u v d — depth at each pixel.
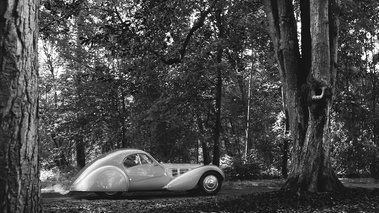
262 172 19.66
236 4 15.98
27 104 3.51
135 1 12.65
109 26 11.66
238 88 27.73
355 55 17.89
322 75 8.71
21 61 3.47
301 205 7.34
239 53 19.56
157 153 18.77
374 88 21.14
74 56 21.67
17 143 3.42
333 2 9.52
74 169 22.97
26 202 3.46
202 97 18.55
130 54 12.59
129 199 10.41
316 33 8.80
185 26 15.16
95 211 7.42
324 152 8.90
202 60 16.89
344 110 19.55
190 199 9.41
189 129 19.05
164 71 17.27
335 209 7.00
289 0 9.63
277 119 23.41
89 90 20.89
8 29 3.42
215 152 19.06
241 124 30.00
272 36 10.00
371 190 9.05
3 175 3.35
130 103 21.42
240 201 7.90
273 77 21.56
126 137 20.78
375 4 14.88
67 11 12.62
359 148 19.50
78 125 21.58
